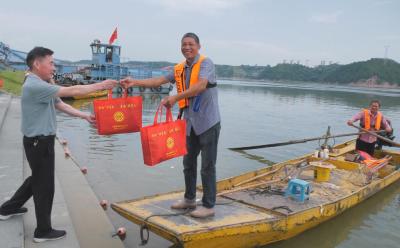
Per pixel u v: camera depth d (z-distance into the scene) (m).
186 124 4.32
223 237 4.39
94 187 7.82
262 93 54.19
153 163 3.75
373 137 9.73
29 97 3.45
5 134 9.35
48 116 3.57
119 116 3.93
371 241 6.02
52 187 3.77
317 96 50.22
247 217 4.89
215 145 4.31
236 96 44.06
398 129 18.50
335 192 6.96
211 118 4.16
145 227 4.50
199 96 4.11
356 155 9.26
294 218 5.28
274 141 14.49
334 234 6.16
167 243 5.41
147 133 3.69
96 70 33.59
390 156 9.87
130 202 5.08
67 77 31.58
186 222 4.44
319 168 7.59
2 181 5.27
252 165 10.61
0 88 23.59
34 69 3.54
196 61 4.05
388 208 7.56
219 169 10.02
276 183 7.21
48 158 3.66
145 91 37.50
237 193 6.37
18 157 6.73
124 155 10.54
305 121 21.09
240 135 15.53
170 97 3.84
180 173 9.02
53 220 4.44
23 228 3.99
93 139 12.57
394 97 54.31
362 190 6.96
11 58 39.38
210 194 4.56
